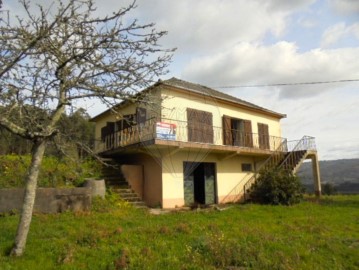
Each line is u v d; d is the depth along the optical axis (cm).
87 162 1480
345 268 662
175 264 614
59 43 629
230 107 1812
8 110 561
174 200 1468
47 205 1045
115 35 630
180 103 1518
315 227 952
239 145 1814
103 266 593
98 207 1152
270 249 717
